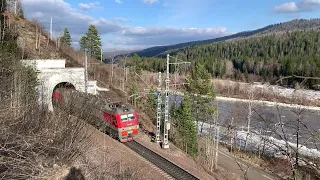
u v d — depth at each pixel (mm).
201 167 31891
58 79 33594
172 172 24641
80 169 16750
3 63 18516
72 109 16828
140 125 41531
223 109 65375
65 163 15797
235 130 48031
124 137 29469
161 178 23156
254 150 40875
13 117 13023
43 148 14484
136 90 53438
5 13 52562
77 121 16406
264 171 30141
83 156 18281
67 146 15789
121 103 31688
